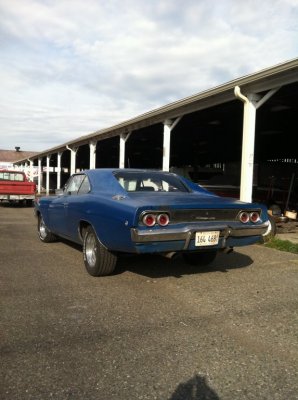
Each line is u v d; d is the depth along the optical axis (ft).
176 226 16.19
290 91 34.27
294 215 36.58
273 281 18.51
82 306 14.87
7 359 10.69
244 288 17.34
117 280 18.47
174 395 9.11
